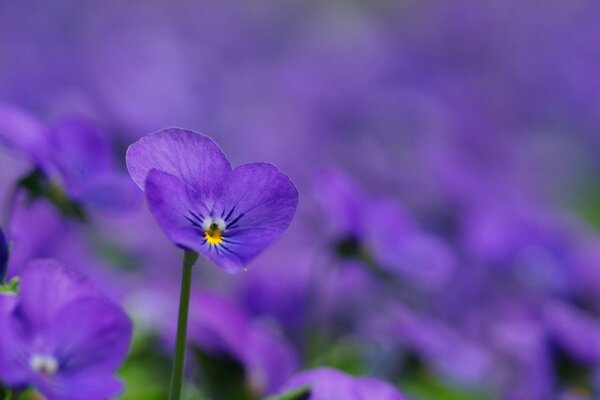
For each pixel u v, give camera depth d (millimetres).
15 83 1067
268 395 510
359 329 653
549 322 566
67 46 1312
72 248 571
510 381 601
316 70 1392
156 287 651
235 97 1154
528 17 1674
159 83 1071
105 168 492
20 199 508
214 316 510
